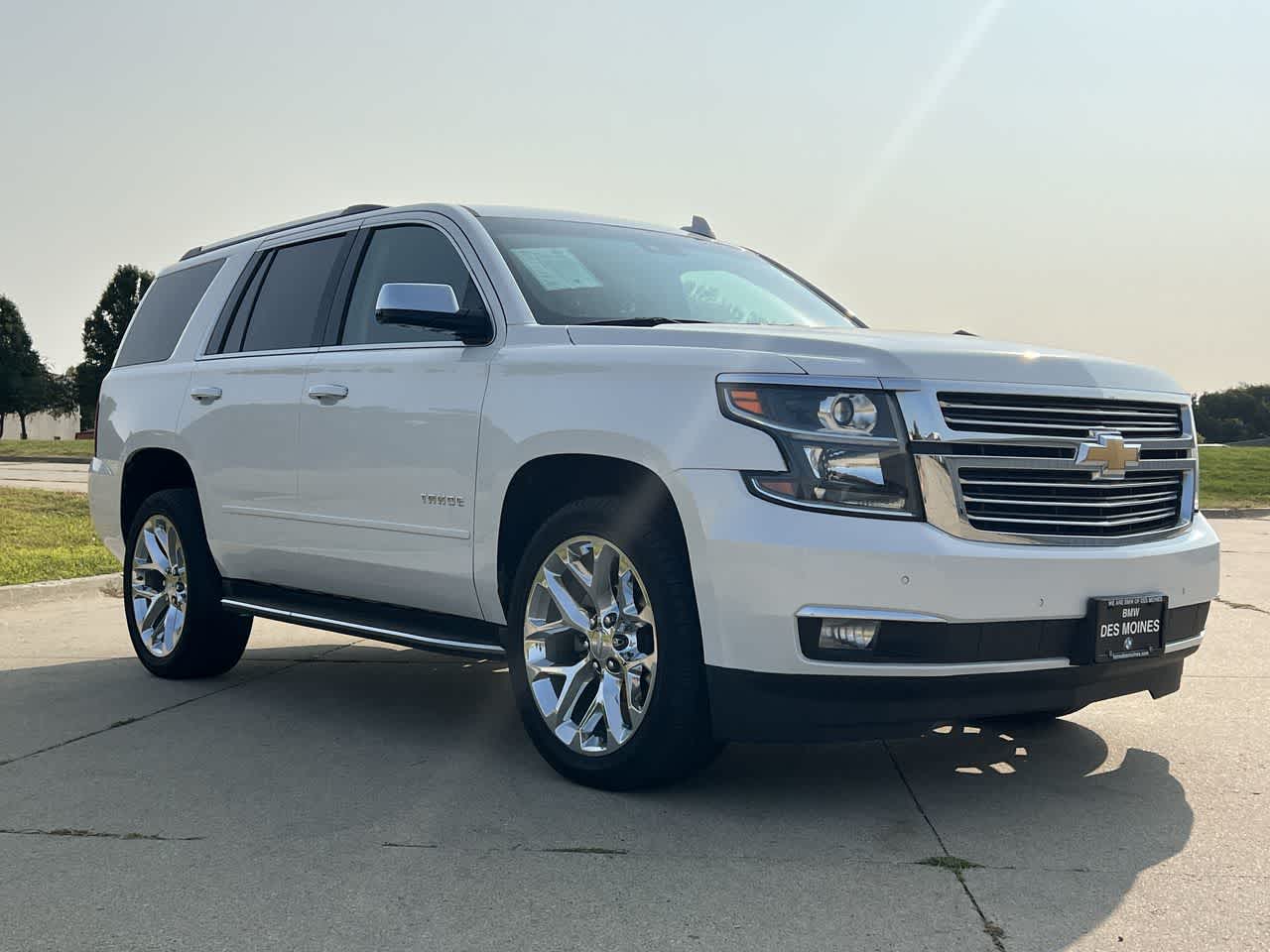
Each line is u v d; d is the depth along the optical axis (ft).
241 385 18.71
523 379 14.35
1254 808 13.00
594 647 13.83
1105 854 11.51
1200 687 19.44
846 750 15.48
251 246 20.42
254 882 10.77
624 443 13.05
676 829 12.21
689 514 12.48
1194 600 13.97
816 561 11.89
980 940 9.48
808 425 12.21
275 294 19.25
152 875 10.95
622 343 13.96
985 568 12.10
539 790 13.61
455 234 16.39
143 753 15.43
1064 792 13.60
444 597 15.60
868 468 12.12
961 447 12.35
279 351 18.49
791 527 12.00
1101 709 17.90
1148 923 9.82
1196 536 14.25
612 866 11.14
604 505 13.43
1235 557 40.34
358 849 11.63
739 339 13.14
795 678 12.11
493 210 16.83
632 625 13.47
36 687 19.83
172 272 22.62
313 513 17.25
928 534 12.05
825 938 9.52
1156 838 12.00
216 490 19.12
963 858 11.38
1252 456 111.86
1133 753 15.39
